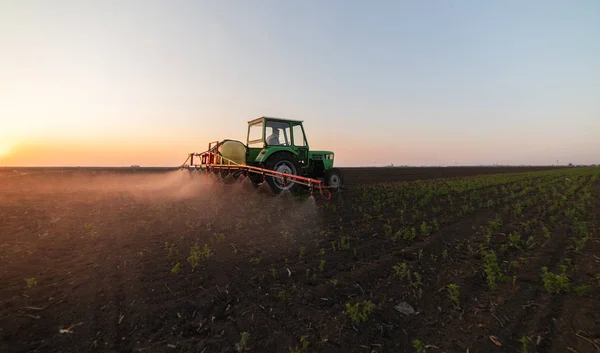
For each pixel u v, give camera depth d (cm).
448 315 240
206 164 1058
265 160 864
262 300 256
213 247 384
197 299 252
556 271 315
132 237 420
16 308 222
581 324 218
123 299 245
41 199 724
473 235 464
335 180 1012
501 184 1440
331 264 340
